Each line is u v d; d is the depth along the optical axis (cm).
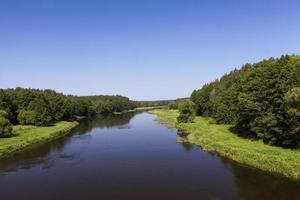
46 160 5344
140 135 8200
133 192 3597
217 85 13525
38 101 10662
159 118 14200
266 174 4103
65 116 13300
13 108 10938
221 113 9062
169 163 4897
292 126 4809
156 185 3822
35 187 3894
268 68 5550
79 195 3562
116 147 6431
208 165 4697
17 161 5309
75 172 4528
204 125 9044
